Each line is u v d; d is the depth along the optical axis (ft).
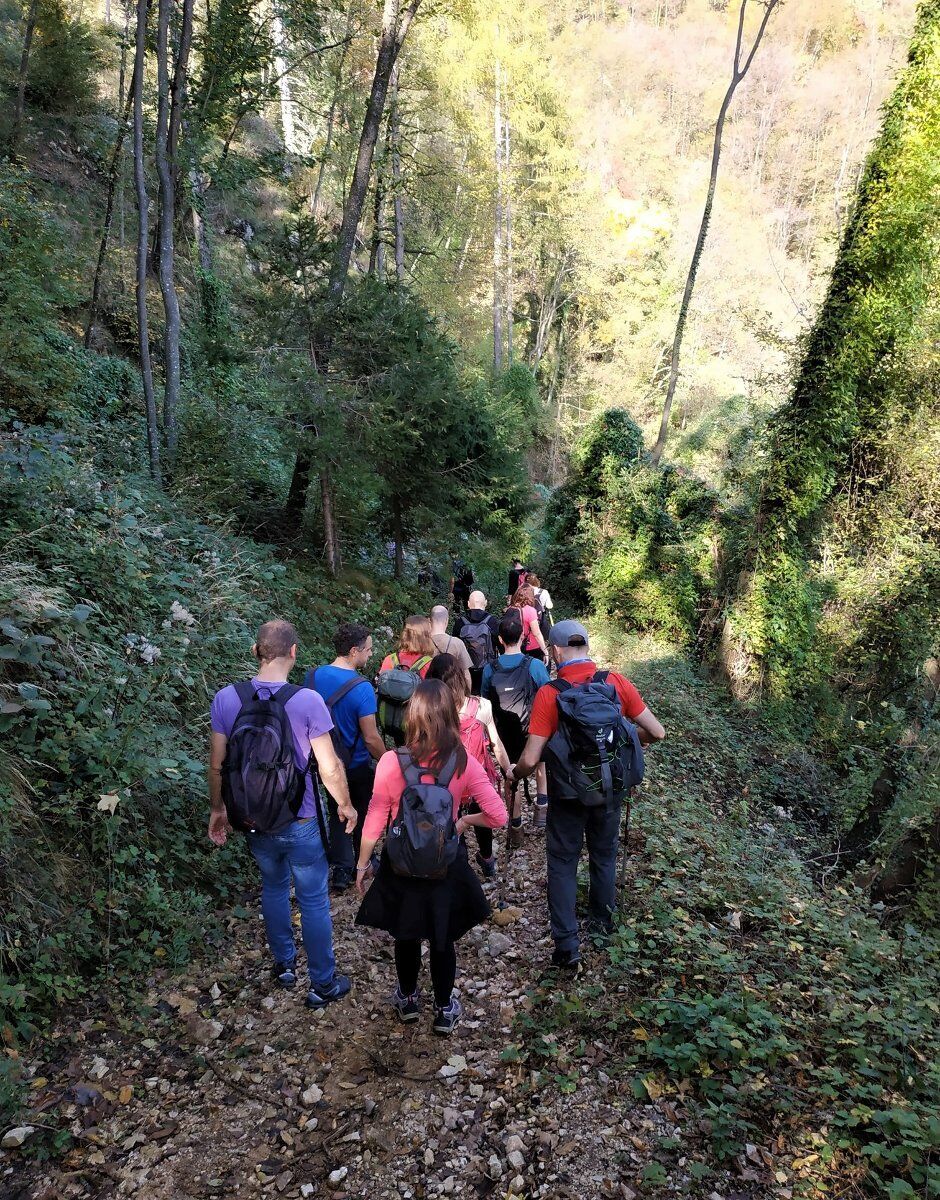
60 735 13.67
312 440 31.14
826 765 39.73
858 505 47.03
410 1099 10.80
